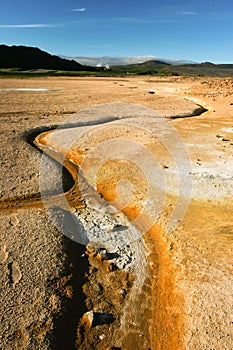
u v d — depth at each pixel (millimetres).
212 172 11836
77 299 6906
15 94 32344
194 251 7930
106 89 39094
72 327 6293
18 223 9039
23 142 15383
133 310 6688
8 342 5727
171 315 6430
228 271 7250
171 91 38031
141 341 6062
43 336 5891
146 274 7613
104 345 6008
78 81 53781
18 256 7703
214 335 5836
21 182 11359
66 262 7773
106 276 7594
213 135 16609
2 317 6152
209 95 31453
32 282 6992
